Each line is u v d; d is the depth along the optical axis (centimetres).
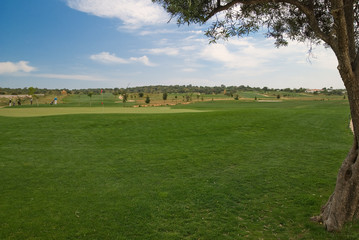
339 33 469
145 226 611
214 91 16788
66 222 621
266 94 14488
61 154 1279
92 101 9138
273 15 730
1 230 575
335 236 543
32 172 998
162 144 1546
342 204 550
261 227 607
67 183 893
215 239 557
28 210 679
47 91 13925
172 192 823
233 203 743
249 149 1419
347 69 490
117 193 811
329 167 1084
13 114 2725
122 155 1282
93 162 1156
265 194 808
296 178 949
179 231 591
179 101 10031
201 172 1033
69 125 2016
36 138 1614
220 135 1822
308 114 2992
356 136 530
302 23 716
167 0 592
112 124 2114
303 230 585
